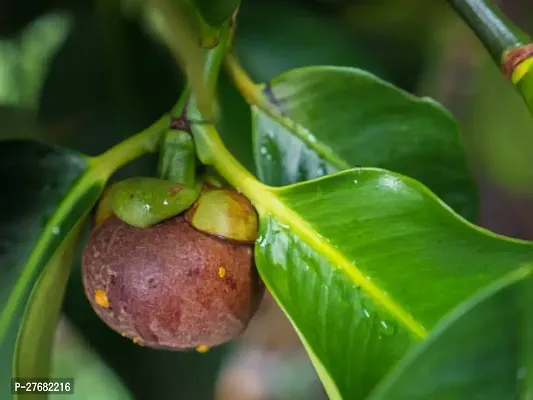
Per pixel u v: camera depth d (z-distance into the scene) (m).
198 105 0.45
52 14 0.60
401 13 0.63
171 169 0.45
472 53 0.66
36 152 0.45
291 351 1.06
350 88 0.48
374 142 0.48
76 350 0.75
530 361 0.37
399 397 0.36
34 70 0.65
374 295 0.42
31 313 0.45
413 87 0.64
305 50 0.59
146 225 0.44
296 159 0.48
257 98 0.48
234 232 0.44
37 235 0.45
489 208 0.71
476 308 0.37
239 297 0.44
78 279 0.57
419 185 0.43
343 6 0.62
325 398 1.02
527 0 0.64
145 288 0.44
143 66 0.59
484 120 0.67
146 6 0.56
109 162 0.45
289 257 0.44
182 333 0.44
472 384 0.37
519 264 0.41
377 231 0.43
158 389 0.57
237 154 0.56
